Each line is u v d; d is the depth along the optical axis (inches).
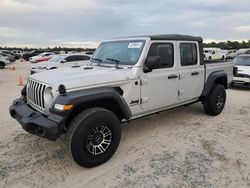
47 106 126.0
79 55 578.6
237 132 182.4
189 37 188.9
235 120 211.9
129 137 172.6
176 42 177.2
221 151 149.8
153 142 163.6
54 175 123.6
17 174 124.0
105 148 133.4
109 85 137.6
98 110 127.4
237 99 302.8
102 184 116.0
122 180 118.9
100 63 176.4
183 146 157.2
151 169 128.8
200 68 200.2
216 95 216.4
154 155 144.6
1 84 448.8
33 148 153.9
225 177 120.6
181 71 181.9
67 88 121.0
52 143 161.2
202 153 146.9
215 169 128.2
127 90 147.0
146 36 162.6
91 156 127.0
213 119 214.2
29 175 123.3
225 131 184.4
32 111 134.2
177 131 184.1
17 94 340.8
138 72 151.3
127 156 143.5
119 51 170.4
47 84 127.4
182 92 186.2
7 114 230.7
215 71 219.6
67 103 115.7
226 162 135.7
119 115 150.3
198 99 212.2
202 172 125.3
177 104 189.2
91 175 123.6
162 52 167.6
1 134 177.8
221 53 1267.2
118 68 156.1
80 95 120.6
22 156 143.3
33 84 141.9
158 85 164.9
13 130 186.2
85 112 124.4
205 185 114.0
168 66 172.9
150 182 116.9
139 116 162.2
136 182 117.0
